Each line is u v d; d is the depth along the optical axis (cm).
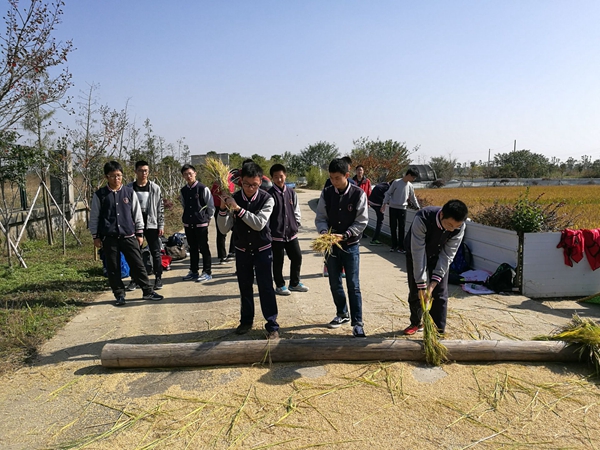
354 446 280
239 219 429
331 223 453
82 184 1106
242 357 388
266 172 3503
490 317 502
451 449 275
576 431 292
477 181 4266
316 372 376
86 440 291
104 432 299
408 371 376
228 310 548
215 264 827
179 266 823
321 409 321
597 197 2142
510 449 274
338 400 333
